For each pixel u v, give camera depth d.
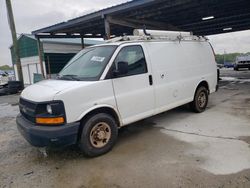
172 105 5.29
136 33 4.82
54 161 3.89
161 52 5.04
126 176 3.26
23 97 4.02
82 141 3.78
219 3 10.62
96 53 4.48
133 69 4.43
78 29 14.33
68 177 3.35
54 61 20.95
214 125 5.19
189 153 3.83
